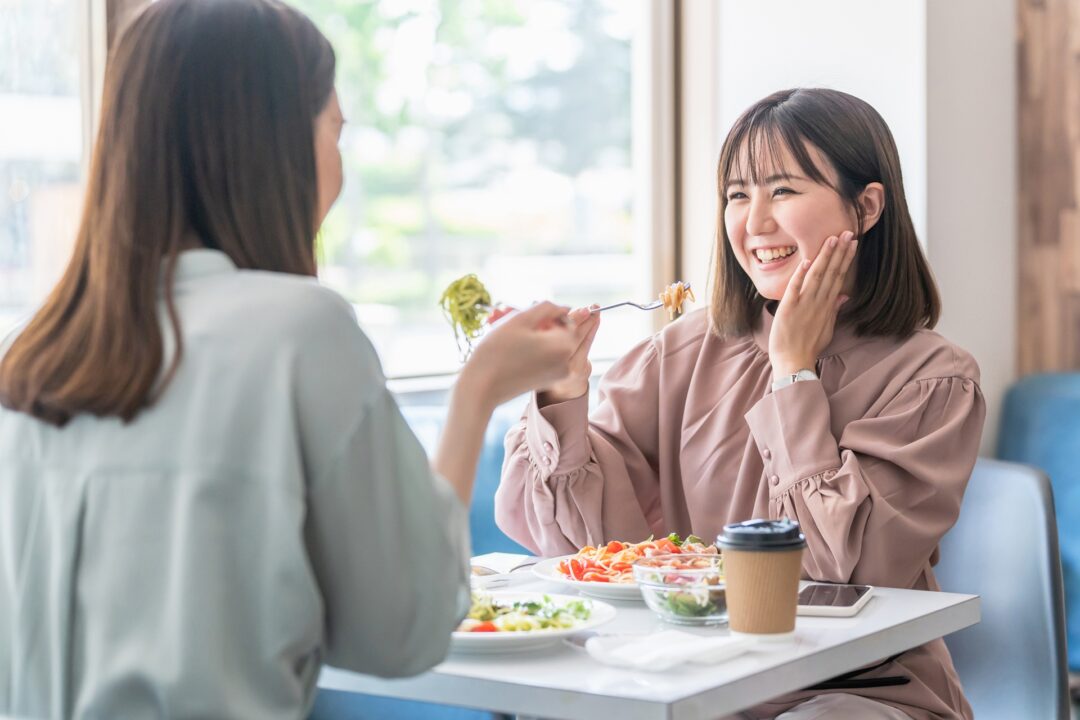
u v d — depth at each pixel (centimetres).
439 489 103
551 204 297
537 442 179
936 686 163
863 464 162
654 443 194
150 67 105
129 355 98
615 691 111
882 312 177
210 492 95
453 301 139
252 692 95
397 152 270
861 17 276
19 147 215
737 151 180
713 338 191
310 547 99
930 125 269
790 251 176
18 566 101
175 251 103
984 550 214
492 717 200
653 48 307
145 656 94
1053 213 297
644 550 159
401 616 99
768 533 126
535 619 130
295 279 103
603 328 306
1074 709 271
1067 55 295
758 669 117
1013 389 290
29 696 100
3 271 214
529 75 292
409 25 270
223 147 105
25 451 102
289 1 251
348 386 98
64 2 219
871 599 149
